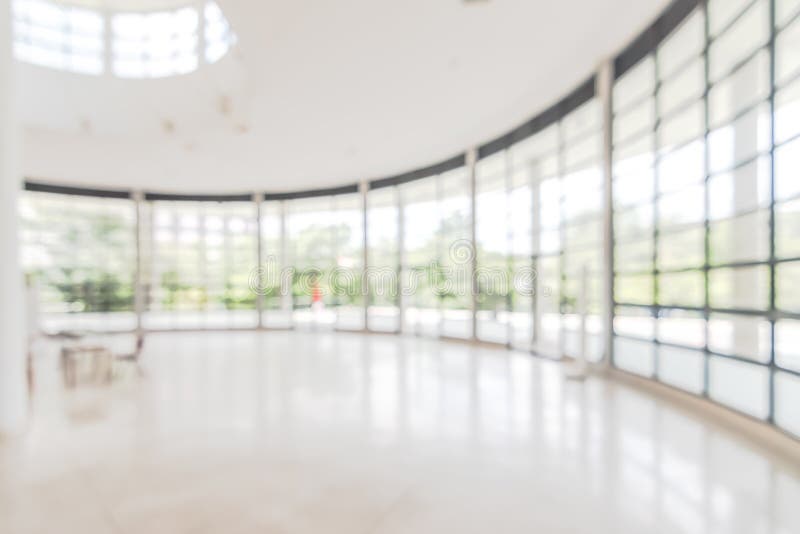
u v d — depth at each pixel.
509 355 9.31
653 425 4.64
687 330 10.77
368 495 3.10
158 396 6.04
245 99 8.46
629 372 6.59
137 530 2.66
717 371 8.58
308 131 9.79
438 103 8.25
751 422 4.36
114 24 9.38
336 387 6.42
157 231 16.19
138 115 9.63
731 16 5.14
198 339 12.85
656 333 6.19
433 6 5.47
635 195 6.75
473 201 10.87
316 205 16.16
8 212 4.36
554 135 8.91
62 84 9.21
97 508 2.93
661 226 6.17
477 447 4.02
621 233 6.95
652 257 6.30
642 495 3.10
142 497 3.09
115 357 7.55
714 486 3.24
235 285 16.19
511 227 10.33
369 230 14.16
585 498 3.06
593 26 5.90
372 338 12.62
